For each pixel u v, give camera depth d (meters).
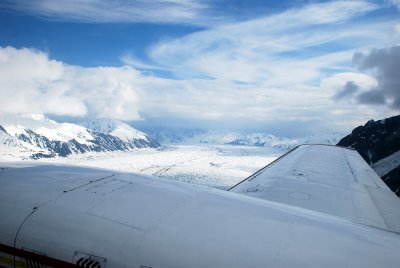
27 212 10.42
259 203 11.72
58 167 13.62
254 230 9.65
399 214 16.83
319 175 22.50
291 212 11.20
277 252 8.80
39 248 9.74
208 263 8.60
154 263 8.83
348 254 8.87
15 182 11.82
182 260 8.73
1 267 10.17
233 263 8.55
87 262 9.12
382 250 9.23
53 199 10.80
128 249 9.15
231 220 10.06
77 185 11.73
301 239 9.37
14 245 9.98
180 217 10.04
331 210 15.95
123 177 12.79
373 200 18.30
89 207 10.36
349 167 25.89
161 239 9.21
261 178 21.89
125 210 10.23
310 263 8.48
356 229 10.58
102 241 9.41
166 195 11.32
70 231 9.76
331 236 9.69
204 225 9.71
